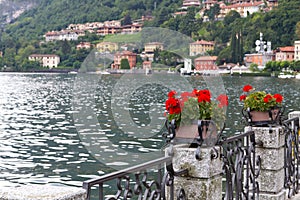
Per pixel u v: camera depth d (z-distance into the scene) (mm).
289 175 5801
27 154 24297
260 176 5359
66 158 22406
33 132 33531
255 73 99938
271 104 5305
